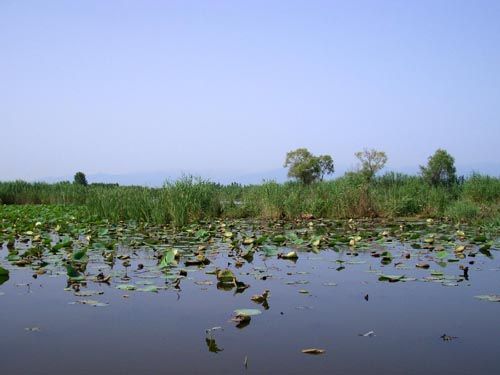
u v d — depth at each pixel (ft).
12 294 17.20
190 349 11.75
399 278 19.70
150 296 16.92
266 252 26.35
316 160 114.62
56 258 25.00
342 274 20.95
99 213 48.96
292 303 16.02
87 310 15.16
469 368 10.54
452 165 71.51
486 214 46.34
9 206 72.23
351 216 51.75
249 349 11.76
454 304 15.81
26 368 10.59
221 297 16.81
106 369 10.52
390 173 69.31
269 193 52.13
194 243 31.35
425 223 44.68
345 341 12.30
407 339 12.44
